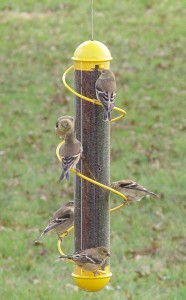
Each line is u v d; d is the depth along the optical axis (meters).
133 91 23.14
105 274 8.84
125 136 20.05
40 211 15.85
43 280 12.64
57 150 8.89
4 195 16.67
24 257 13.58
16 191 16.88
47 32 28.31
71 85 23.84
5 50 26.84
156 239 14.40
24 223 15.20
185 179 17.28
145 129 20.53
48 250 13.88
